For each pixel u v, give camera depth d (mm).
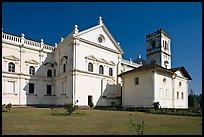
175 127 11977
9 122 13641
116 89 43906
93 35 41656
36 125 12258
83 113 23219
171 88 36156
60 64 41375
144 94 34031
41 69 41719
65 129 10875
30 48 40500
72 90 36594
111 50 44781
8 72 36844
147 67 34312
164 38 63531
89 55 40281
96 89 40219
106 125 12594
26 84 39125
